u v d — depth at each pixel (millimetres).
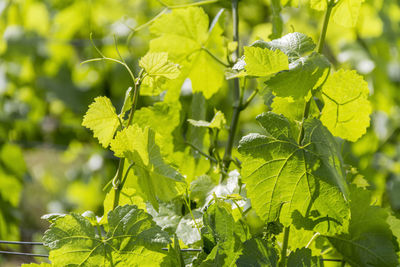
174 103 2010
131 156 1806
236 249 1810
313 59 1791
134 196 1853
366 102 1836
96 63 3904
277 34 2000
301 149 1791
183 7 2037
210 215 1820
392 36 3637
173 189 1807
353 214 1874
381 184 2799
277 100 1851
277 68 1775
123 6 3906
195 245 1892
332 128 1854
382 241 1866
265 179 1792
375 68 3424
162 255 1790
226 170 1980
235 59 1998
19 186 3777
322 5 1879
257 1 3127
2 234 3654
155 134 1828
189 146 2014
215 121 1942
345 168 1963
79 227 1782
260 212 1796
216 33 2018
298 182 1793
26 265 1775
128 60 3645
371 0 3115
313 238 1883
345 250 1881
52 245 1766
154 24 1996
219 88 2031
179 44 2000
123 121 1840
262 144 1788
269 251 1805
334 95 1836
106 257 1783
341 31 3492
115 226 1788
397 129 3480
